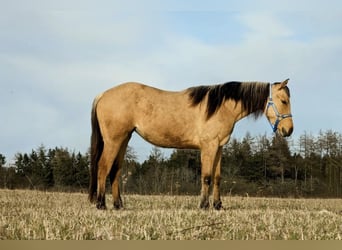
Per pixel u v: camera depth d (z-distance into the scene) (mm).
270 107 10719
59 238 5938
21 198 16281
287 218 8992
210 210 9875
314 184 40188
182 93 10734
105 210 9914
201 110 10461
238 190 34594
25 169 37000
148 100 10469
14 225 7102
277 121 10695
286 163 42219
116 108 10336
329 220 8953
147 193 27078
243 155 41875
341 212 12203
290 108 10758
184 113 10461
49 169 36969
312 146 43062
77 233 6148
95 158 10617
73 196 19078
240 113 10680
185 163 38250
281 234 6773
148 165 35969
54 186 32625
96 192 10617
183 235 6258
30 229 6625
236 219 8336
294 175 42594
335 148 42594
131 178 30953
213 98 10422
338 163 40781
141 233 6324
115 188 10820
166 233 6379
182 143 10625
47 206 12297
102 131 10500
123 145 10773
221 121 10422
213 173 10828
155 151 37562
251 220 8250
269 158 41969
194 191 28859
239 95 10594
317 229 7508
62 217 8172
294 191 38125
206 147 10391
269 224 7777
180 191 28844
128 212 9383
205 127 10375
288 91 10773
